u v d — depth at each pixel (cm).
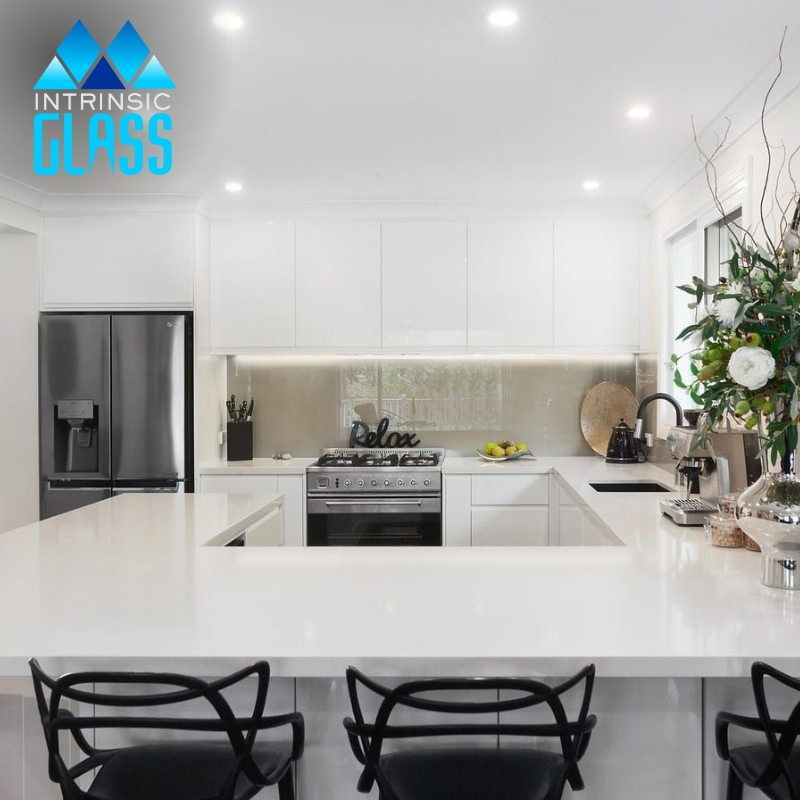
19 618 166
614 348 475
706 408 199
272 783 149
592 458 504
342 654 143
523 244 475
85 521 286
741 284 188
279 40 248
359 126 330
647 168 395
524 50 256
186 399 454
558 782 140
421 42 250
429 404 519
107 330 451
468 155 372
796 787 141
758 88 283
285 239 479
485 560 218
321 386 521
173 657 144
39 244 457
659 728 166
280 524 357
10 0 224
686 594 181
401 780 148
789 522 182
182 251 456
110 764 157
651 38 248
